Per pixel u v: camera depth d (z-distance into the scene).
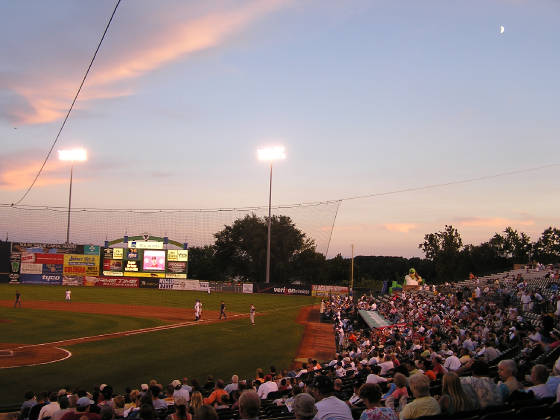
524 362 12.02
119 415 11.19
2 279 74.12
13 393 18.41
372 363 16.36
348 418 6.08
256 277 92.88
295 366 25.53
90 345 28.59
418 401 5.88
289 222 90.81
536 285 40.59
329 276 96.31
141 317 42.25
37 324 35.75
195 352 27.94
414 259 115.38
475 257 87.44
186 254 77.88
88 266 77.00
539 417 4.86
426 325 30.94
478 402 6.32
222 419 9.80
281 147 70.69
